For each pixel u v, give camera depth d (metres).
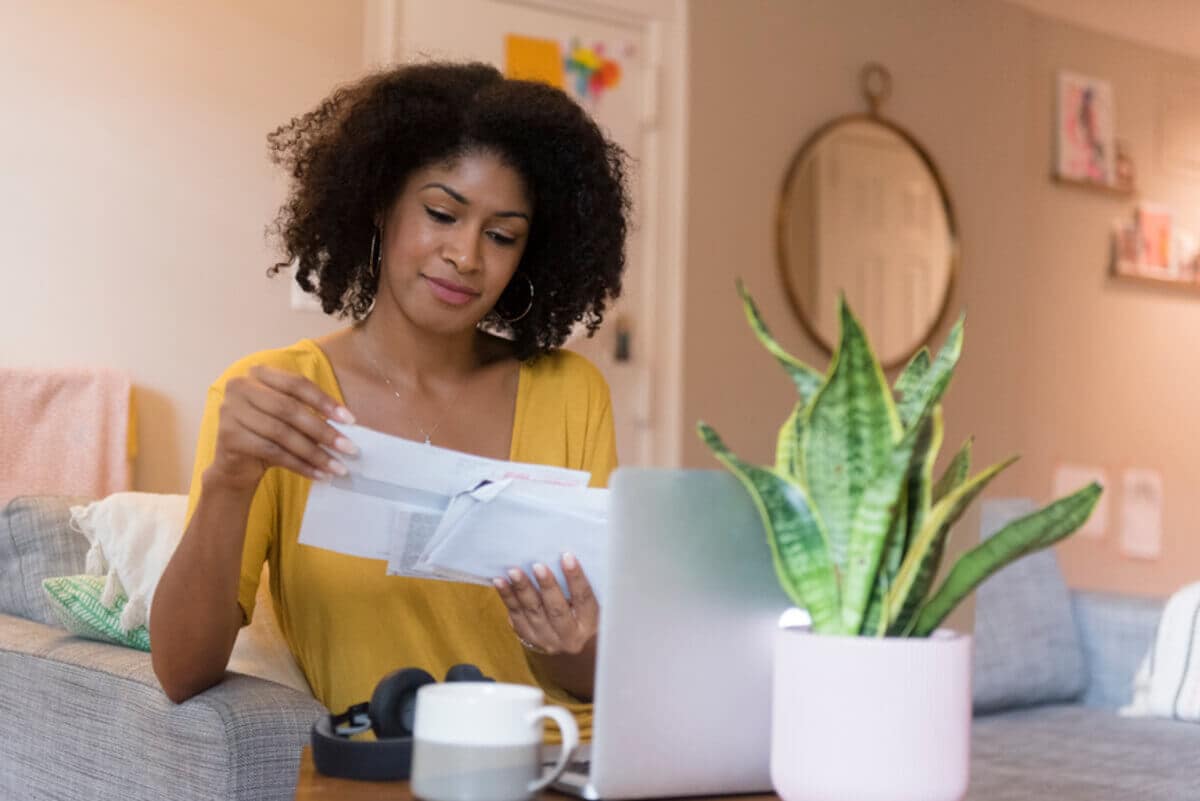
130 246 2.94
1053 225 4.88
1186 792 1.90
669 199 3.94
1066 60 4.94
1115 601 2.76
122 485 2.79
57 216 2.86
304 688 1.62
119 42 2.93
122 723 1.45
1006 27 4.76
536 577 1.20
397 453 1.19
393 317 1.58
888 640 0.81
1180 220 5.27
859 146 4.34
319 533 1.21
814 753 0.82
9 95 2.81
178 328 2.99
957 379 4.57
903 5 4.48
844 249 4.30
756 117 4.12
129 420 2.82
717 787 0.95
